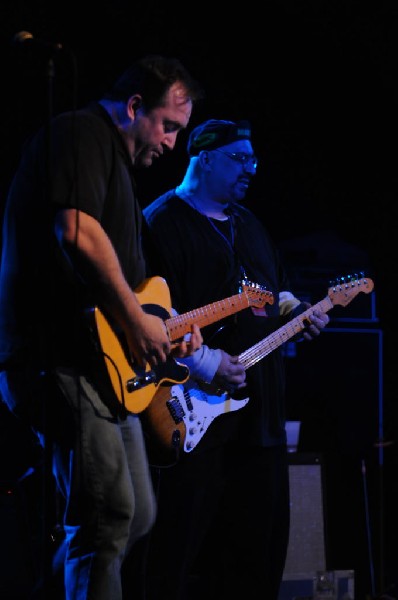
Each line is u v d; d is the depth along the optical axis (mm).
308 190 6492
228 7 5660
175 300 3576
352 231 6629
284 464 3859
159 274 3529
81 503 2654
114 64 5320
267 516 3754
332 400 5637
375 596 5020
